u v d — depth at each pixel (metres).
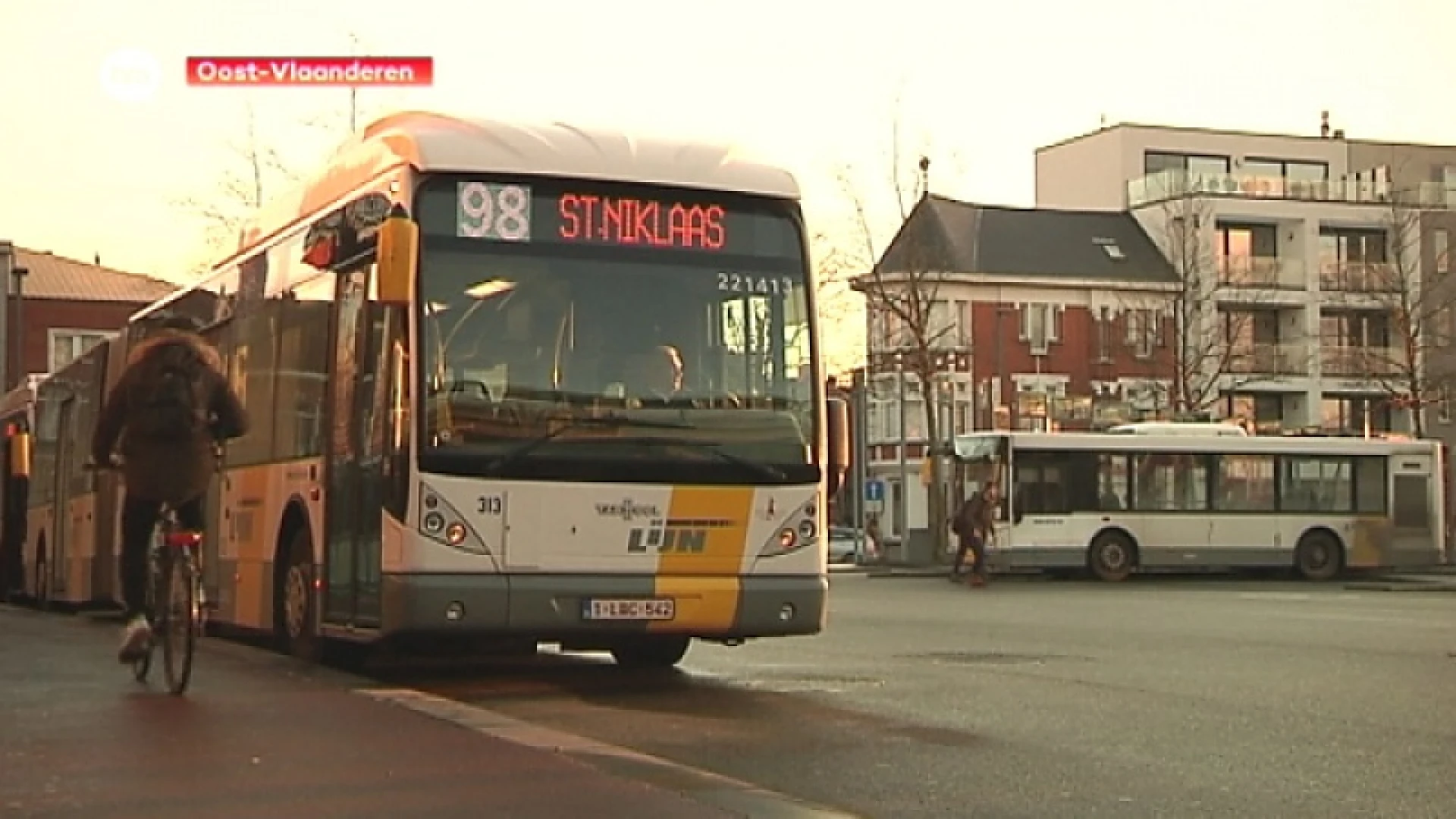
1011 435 46.69
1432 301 80.44
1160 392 72.06
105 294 87.44
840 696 13.81
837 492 14.26
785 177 14.02
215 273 19.30
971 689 14.38
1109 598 34.94
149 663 12.45
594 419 13.16
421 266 13.01
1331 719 12.42
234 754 9.28
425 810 7.75
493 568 12.85
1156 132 89.75
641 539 13.13
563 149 13.52
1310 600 34.12
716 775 9.17
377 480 13.32
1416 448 49.41
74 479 25.64
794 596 13.48
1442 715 12.67
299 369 15.59
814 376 13.84
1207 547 47.41
